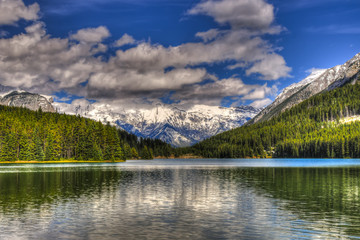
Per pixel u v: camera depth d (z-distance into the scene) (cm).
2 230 3375
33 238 3109
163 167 15725
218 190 6338
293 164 19050
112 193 5925
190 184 7431
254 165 18188
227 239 3058
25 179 8431
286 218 3872
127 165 17638
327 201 5000
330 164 18525
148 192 6066
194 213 4172
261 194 5766
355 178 8769
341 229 3381
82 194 5778
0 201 5025
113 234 3231
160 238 3098
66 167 14475
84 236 3169
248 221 3741
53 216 4006
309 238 3077
